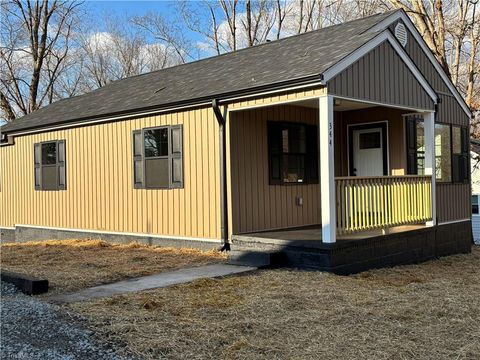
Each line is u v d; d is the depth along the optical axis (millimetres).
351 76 8266
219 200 9352
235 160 9312
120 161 11281
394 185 9234
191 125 9805
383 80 9047
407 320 5340
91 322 5012
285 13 28031
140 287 6625
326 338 4723
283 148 10328
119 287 6641
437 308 5801
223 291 6398
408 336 4824
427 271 8766
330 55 8445
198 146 9688
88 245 10875
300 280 7125
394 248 9133
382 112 11102
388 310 5676
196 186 9742
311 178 10961
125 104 11312
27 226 13930
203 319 5203
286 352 4363
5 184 14773
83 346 4387
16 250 10469
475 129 18578
